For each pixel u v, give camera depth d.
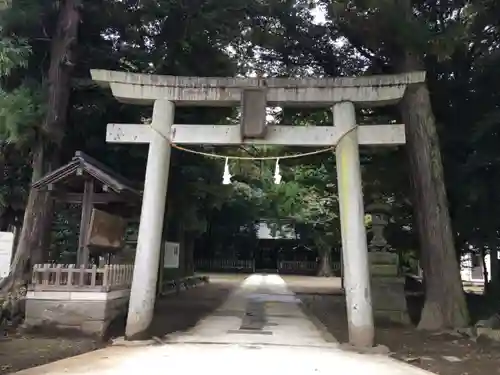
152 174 10.19
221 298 20.12
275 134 10.32
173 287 21.39
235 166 27.03
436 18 14.15
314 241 43.75
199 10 13.65
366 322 9.48
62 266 10.69
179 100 10.53
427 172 12.25
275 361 7.87
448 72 14.17
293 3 13.51
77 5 12.84
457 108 14.20
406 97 12.76
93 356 8.03
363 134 10.31
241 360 7.87
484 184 12.79
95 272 10.43
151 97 10.52
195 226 23.41
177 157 15.80
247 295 22.05
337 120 10.34
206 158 17.61
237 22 14.20
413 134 12.55
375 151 15.24
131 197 11.36
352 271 9.69
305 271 50.53
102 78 10.43
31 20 12.07
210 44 14.58
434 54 12.12
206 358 7.98
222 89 10.48
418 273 23.77
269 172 32.22
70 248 18.67
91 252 11.67
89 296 10.29
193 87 10.49
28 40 12.16
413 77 10.23
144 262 9.88
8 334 9.91
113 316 10.78
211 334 10.70
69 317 10.21
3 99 10.94
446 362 8.26
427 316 11.73
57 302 10.29
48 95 12.29
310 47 14.44
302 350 9.02
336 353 8.78
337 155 10.27
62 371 6.80
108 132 10.34
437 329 11.41
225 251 51.47
